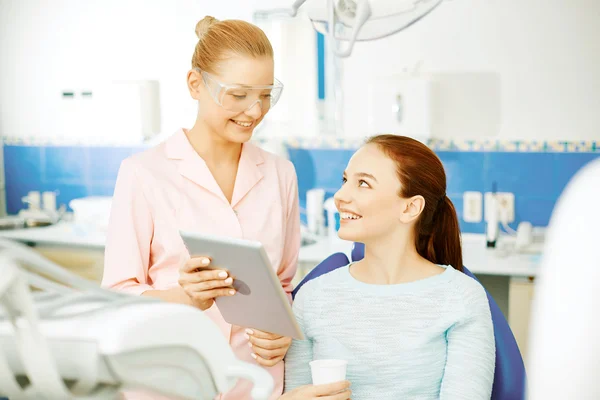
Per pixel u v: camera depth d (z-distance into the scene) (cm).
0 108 471
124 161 168
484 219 379
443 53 377
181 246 166
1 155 474
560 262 50
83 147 452
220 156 171
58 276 64
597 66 358
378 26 169
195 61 159
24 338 61
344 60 393
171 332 66
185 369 69
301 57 396
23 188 471
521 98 369
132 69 439
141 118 406
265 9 401
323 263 176
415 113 355
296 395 133
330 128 399
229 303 136
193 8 421
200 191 168
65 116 452
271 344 146
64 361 62
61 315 64
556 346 50
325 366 132
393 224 151
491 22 369
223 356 72
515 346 157
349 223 152
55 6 451
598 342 48
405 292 151
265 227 173
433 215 161
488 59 371
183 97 430
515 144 372
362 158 151
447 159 382
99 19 442
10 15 461
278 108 404
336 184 402
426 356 147
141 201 165
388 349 148
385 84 357
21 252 60
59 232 396
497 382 156
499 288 321
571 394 49
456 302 148
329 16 168
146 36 434
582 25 358
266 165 179
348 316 152
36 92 461
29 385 68
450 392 143
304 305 157
